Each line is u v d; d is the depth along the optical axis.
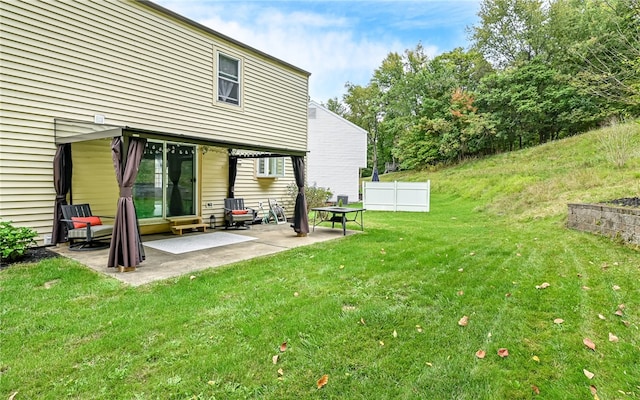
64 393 1.99
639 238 4.88
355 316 3.01
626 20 6.95
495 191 12.48
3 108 4.97
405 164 24.91
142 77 6.64
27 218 5.30
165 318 2.96
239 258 5.17
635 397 1.92
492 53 22.34
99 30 5.97
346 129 18.78
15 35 5.03
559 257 4.81
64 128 5.38
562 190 9.52
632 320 2.79
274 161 10.05
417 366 2.26
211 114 7.99
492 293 3.53
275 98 9.69
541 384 2.05
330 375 2.18
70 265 4.54
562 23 18.19
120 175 4.36
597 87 7.75
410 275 4.21
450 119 22.66
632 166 9.38
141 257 4.68
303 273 4.35
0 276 4.03
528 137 20.50
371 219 10.09
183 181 7.87
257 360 2.34
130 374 2.17
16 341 2.55
